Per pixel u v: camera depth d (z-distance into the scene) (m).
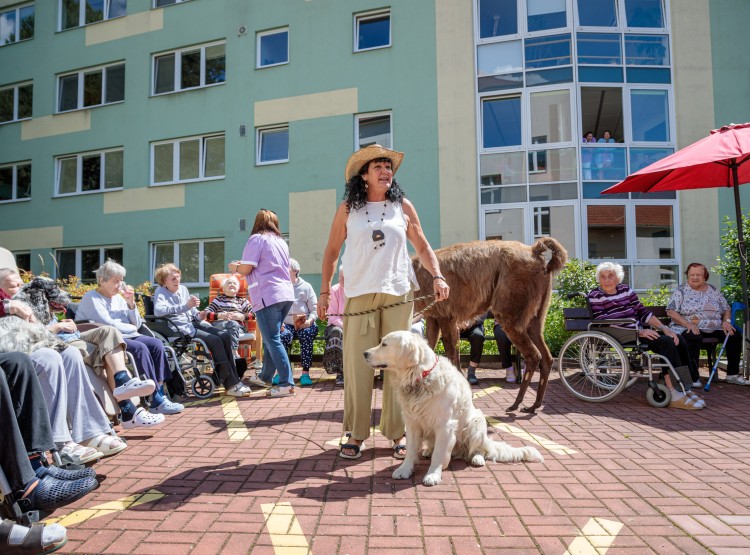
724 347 6.70
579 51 12.99
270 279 6.02
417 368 3.38
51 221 17.44
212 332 6.53
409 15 13.88
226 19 15.64
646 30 12.95
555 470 3.53
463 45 13.53
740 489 3.16
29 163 18.14
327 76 14.54
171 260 16.23
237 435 4.46
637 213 12.87
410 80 13.85
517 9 13.34
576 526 2.65
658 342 5.65
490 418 5.09
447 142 13.56
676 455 3.87
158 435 4.47
